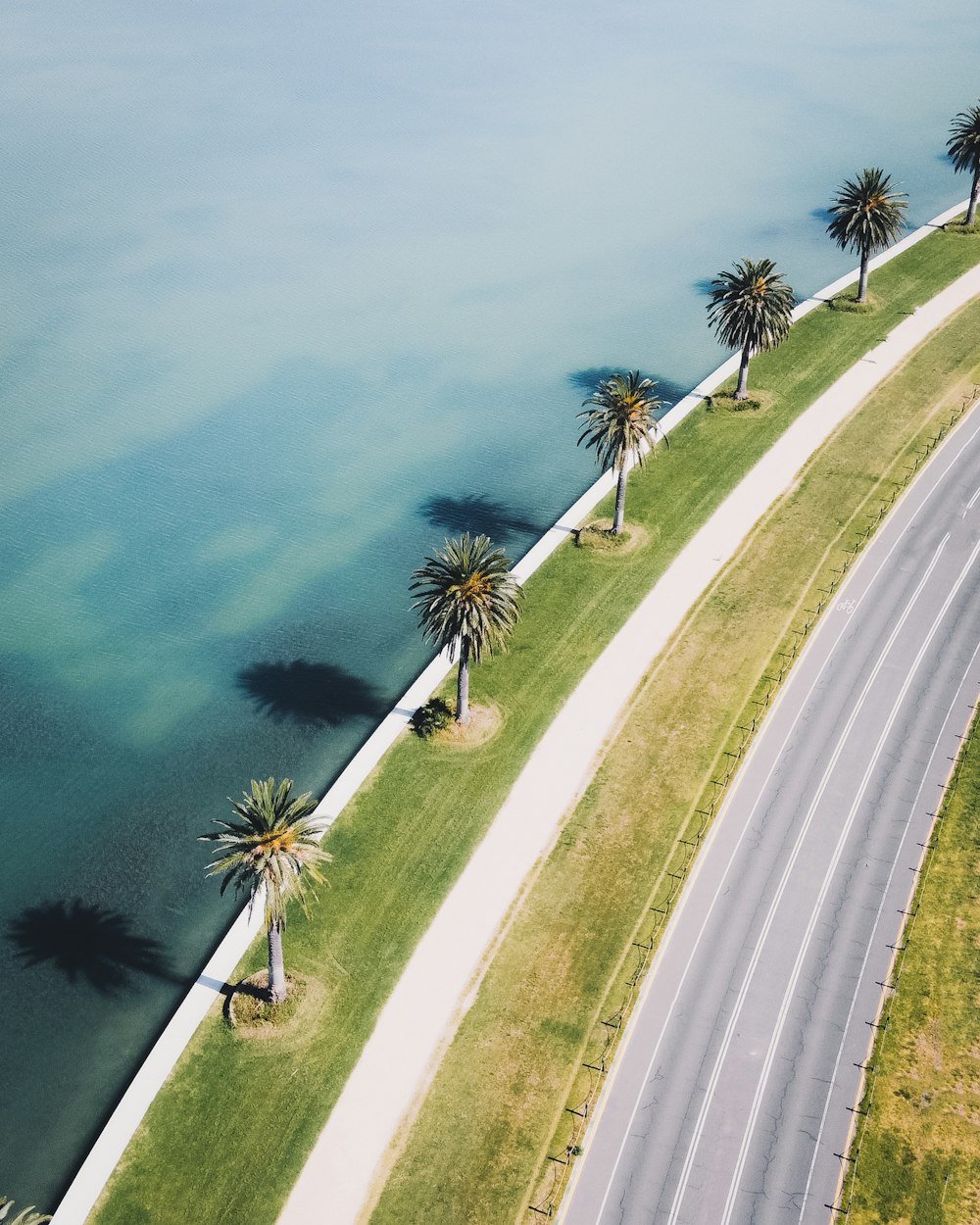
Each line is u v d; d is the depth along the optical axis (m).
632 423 118.88
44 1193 76.31
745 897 90.12
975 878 90.81
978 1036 80.50
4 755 106.88
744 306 136.88
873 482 132.38
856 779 99.06
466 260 192.88
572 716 105.62
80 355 167.88
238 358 167.25
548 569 122.75
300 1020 82.94
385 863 93.50
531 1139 75.81
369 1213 72.56
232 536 134.12
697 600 118.00
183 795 102.88
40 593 125.88
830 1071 78.88
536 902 90.25
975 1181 72.75
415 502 139.12
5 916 92.81
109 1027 85.38
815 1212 71.75
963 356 153.50
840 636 112.81
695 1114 76.81
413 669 115.81
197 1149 76.06
